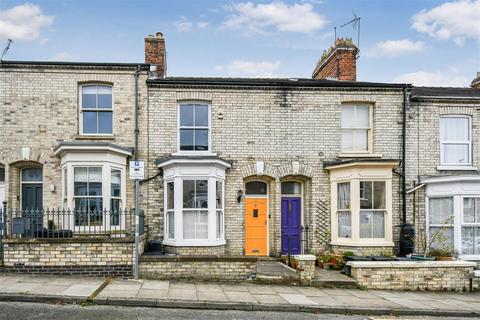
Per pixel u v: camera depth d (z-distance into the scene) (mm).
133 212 13297
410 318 9656
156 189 14320
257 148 14836
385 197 14477
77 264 11367
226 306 9484
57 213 12258
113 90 14438
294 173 14852
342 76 17562
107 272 11461
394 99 15391
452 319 9727
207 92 14781
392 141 15273
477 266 14062
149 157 14406
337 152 15102
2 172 14336
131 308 9086
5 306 8711
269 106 14977
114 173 13938
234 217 14578
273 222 14930
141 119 14445
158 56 16438
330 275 12672
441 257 13586
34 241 11242
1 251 11422
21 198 14445
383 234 14523
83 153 13461
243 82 14781
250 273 11805
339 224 14844
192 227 13828
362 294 11352
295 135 15000
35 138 14078
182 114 14867
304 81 15492
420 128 15398
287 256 14148
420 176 15203
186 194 13852
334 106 15172
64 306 8922
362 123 15508
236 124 14828
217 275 11734
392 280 12336
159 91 14609
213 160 13758
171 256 11664
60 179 14031
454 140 15625
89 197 13453
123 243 11555
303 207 15289
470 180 14234
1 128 14008
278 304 9680
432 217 15016
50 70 14234
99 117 14492
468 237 14273
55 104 14203
